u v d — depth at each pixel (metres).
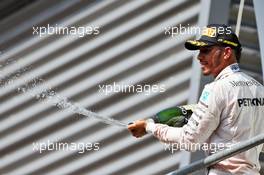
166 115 13.65
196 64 18.31
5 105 21.47
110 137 19.55
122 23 20.09
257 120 12.79
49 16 21.38
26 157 20.86
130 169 19.00
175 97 18.59
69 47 20.81
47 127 20.73
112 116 19.52
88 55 20.41
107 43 20.19
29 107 21.09
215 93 12.57
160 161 18.45
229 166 12.56
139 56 19.53
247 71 18.78
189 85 18.41
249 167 12.60
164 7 19.47
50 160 20.47
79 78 20.39
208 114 12.52
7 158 21.22
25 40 21.59
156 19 19.53
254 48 18.81
